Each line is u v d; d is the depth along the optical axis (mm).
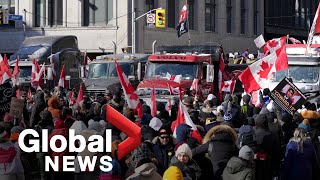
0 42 62250
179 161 10719
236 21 72250
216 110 18266
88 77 34562
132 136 10391
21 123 16391
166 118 16312
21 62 37031
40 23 61656
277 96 17156
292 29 81812
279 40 32562
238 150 12062
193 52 31125
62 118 15688
